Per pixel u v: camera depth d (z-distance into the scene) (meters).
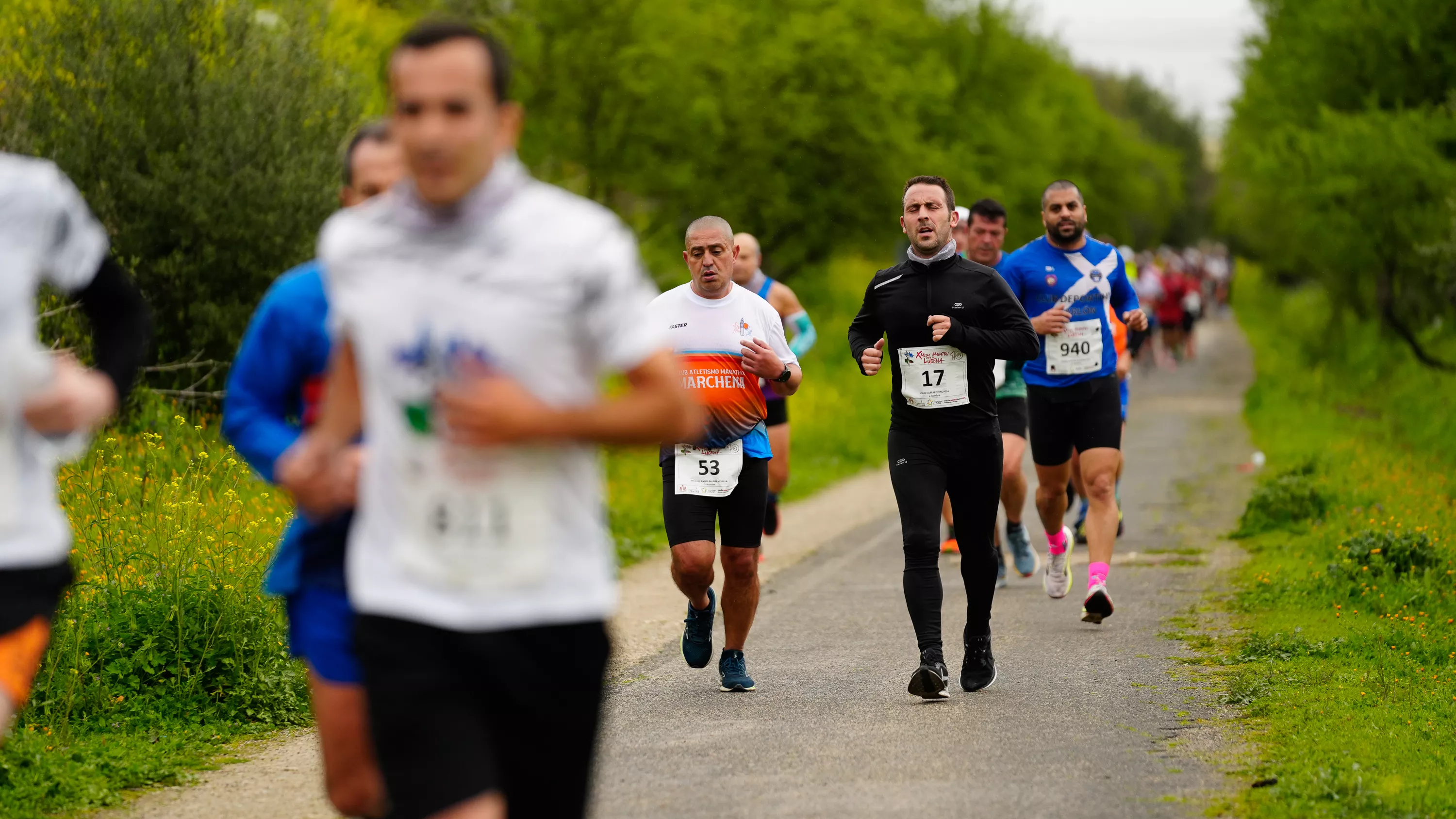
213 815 12.91
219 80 34.97
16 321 8.27
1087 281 21.47
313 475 7.86
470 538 7.20
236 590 17.30
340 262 7.36
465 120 7.06
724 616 17.52
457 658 7.25
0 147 32.19
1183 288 85.56
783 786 13.27
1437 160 52.66
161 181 33.84
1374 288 64.31
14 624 8.33
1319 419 49.19
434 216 7.19
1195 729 15.02
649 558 28.45
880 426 51.56
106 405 8.52
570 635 7.36
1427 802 12.16
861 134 79.81
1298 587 22.42
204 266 34.53
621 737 15.23
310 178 35.50
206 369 35.12
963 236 25.20
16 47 34.19
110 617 16.91
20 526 8.38
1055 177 114.31
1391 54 55.78
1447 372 58.00
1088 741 14.61
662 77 69.00
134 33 34.50
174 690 16.44
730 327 16.97
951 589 24.58
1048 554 26.17
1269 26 63.00
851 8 80.31
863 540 30.77
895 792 13.00
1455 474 33.94
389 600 7.31
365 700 7.43
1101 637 20.06
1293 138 58.47
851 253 88.25
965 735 14.95
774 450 26.09
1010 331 16.50
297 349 9.05
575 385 7.27
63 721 15.10
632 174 71.81
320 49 38.03
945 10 103.81
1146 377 77.62
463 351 7.12
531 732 7.52
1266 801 12.35
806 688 17.48
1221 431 50.50
